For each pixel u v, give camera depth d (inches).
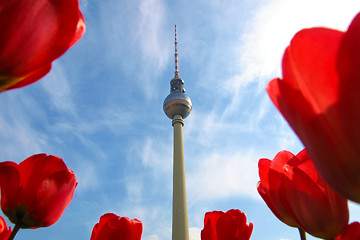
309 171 102.8
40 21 81.4
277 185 113.7
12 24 77.7
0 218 143.2
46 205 128.0
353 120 61.7
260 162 129.5
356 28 62.9
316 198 97.0
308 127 67.9
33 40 81.3
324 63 67.4
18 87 89.9
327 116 65.5
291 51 74.0
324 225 95.8
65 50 87.7
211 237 157.0
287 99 70.1
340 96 63.8
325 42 68.5
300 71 70.9
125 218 146.6
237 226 155.4
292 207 101.6
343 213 96.7
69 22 86.0
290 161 108.0
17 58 80.0
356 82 61.8
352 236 90.2
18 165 133.1
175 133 4598.9
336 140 64.3
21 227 128.4
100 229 147.8
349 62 62.9
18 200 126.6
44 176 131.5
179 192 3715.6
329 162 66.6
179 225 3444.9
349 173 64.4
